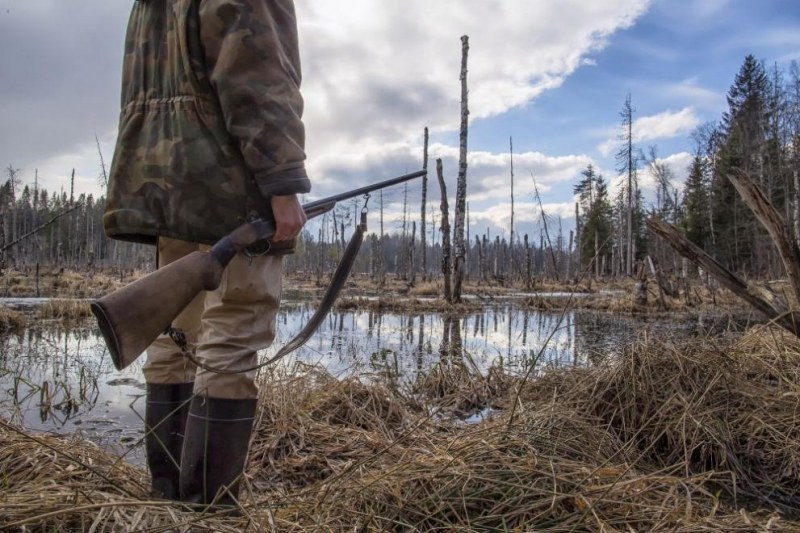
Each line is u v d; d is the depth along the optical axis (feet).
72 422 13.67
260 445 10.72
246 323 6.36
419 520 6.84
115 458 8.75
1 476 7.13
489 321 46.68
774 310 11.54
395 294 84.48
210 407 6.22
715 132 150.00
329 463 10.09
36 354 24.27
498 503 7.06
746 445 11.05
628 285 102.47
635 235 166.71
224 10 5.68
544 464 8.14
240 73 5.65
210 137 6.00
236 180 6.01
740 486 10.03
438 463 8.23
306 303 62.08
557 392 14.79
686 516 6.68
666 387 12.53
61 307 42.06
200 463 6.17
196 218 5.99
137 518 5.21
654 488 7.81
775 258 111.86
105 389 17.83
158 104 6.26
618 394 12.68
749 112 155.02
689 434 11.16
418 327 40.34
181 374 7.06
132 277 101.14
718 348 14.03
